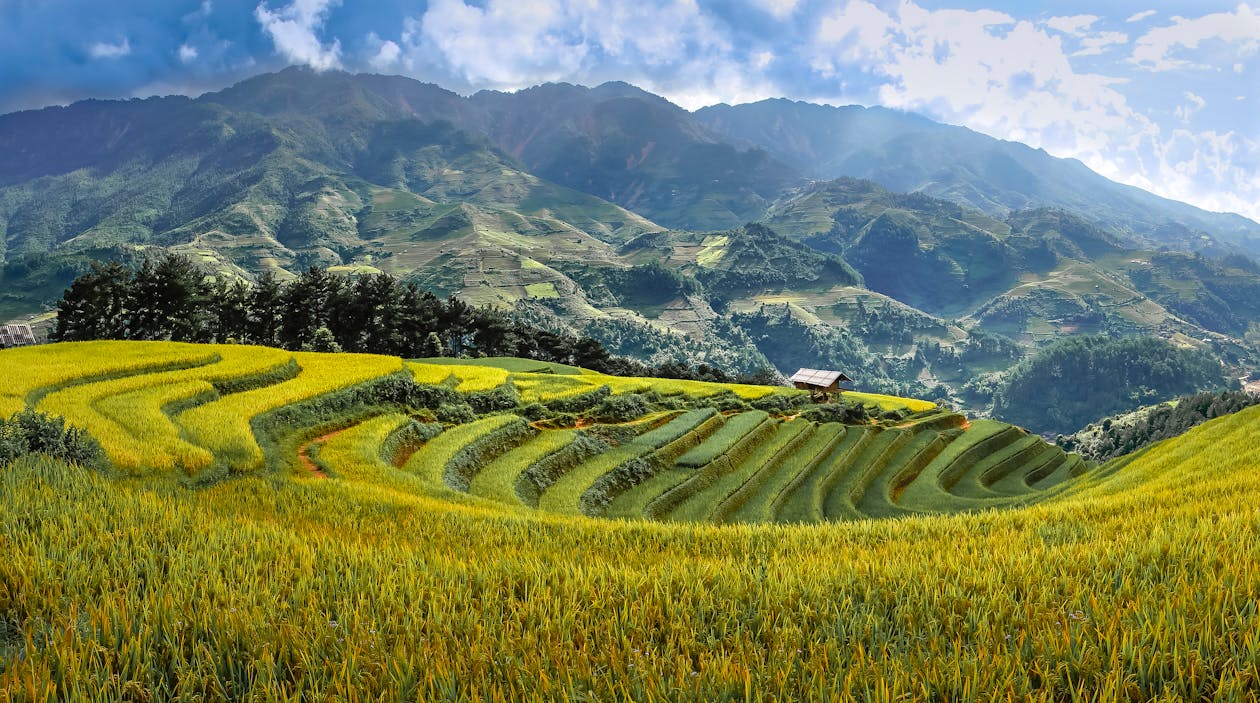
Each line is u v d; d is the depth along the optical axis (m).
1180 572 9.37
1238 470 25.11
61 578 9.20
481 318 117.88
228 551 11.11
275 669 7.31
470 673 7.11
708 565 11.58
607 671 7.31
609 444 48.50
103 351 47.22
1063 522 16.38
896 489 57.22
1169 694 6.25
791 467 54.06
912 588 9.63
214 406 35.94
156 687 6.98
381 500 21.61
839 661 7.17
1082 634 7.39
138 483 20.77
